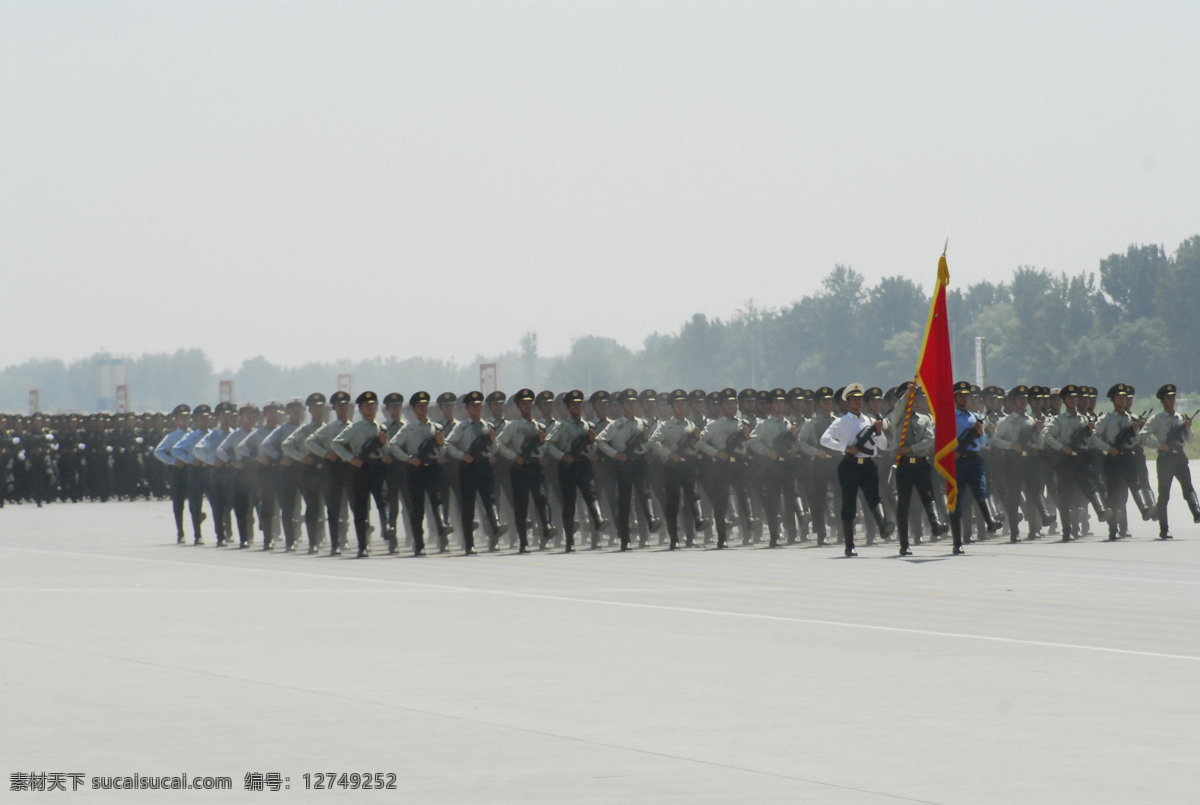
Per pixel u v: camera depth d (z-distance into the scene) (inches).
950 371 1333.7
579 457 1473.9
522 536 1471.5
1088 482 1457.9
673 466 1487.5
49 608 973.8
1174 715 579.2
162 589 1097.4
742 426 1497.3
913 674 676.7
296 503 1566.2
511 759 514.9
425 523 1638.8
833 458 1497.3
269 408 1595.7
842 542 1528.1
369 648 775.7
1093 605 928.3
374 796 465.1
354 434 1450.5
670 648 762.8
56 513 2380.7
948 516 1482.5
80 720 589.6
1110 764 498.6
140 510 2477.9
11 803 458.9
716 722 574.2
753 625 848.3
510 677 681.0
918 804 448.5
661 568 1237.1
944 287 1341.0
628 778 485.4
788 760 509.0
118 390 3398.1
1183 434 1448.1
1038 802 450.0
